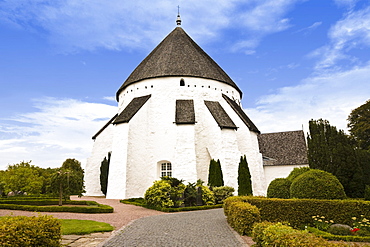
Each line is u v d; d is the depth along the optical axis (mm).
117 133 24547
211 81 27922
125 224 10891
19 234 5484
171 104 26422
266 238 6078
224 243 7660
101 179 27422
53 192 17203
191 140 23328
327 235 8602
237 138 26188
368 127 36562
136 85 28047
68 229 9406
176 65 27516
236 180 23141
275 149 33844
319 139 19219
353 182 17828
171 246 7285
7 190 24859
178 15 34625
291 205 10664
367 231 9164
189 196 17297
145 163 24625
